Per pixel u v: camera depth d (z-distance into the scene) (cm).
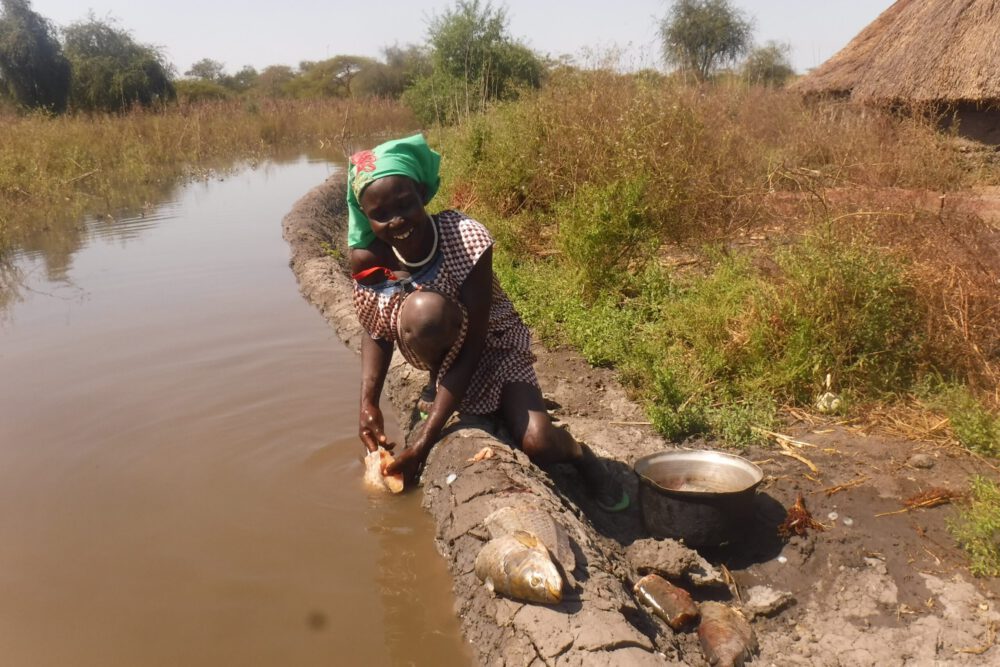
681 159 747
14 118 2061
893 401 459
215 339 629
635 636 268
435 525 360
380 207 339
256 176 1764
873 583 328
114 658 302
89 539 371
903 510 367
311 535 375
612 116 835
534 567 279
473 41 1988
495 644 280
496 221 783
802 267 502
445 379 371
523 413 379
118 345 618
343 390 525
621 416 473
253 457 441
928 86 1066
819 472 400
